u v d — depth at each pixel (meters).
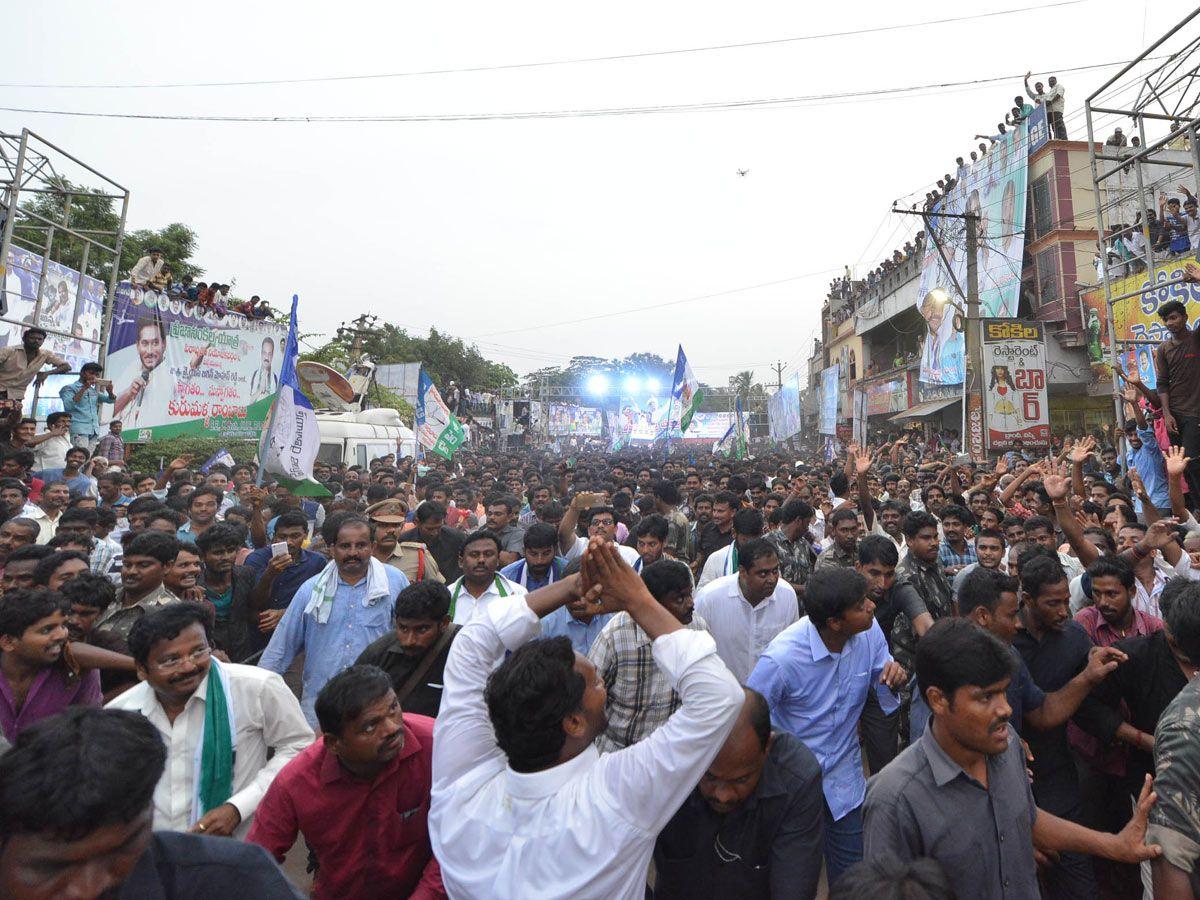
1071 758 3.27
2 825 1.13
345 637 4.35
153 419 12.42
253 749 2.88
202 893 1.33
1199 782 2.04
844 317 40.91
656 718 3.11
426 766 2.58
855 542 5.76
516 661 1.68
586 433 60.19
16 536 4.80
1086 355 20.23
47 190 10.68
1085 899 2.91
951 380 22.95
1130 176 20.22
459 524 10.12
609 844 1.56
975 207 23.33
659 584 3.16
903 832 2.06
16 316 11.47
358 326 33.16
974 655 1.98
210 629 3.23
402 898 2.61
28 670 2.90
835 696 3.37
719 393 86.25
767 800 2.32
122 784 1.15
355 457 16.17
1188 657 2.65
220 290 14.02
